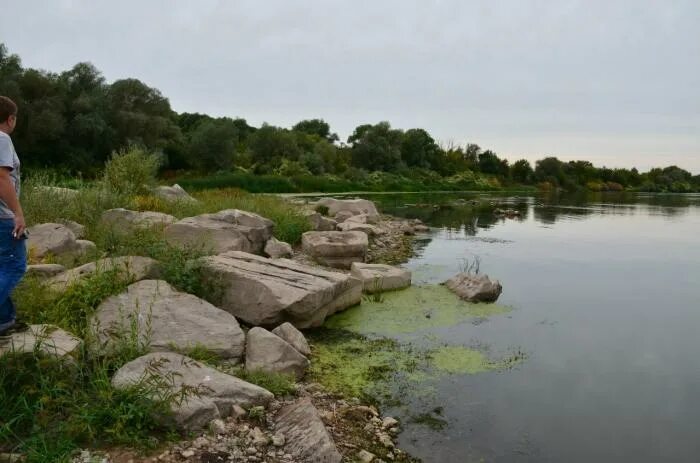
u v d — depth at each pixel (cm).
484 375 675
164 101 4925
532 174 8950
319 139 8194
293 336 687
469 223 2542
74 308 625
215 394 494
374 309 924
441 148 8888
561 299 1083
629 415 587
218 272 767
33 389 447
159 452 420
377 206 3506
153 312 629
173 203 1512
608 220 2938
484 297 1023
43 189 1194
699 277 1348
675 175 10069
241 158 5959
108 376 512
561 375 688
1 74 3803
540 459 495
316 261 1233
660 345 820
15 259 487
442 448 503
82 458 400
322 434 461
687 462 498
